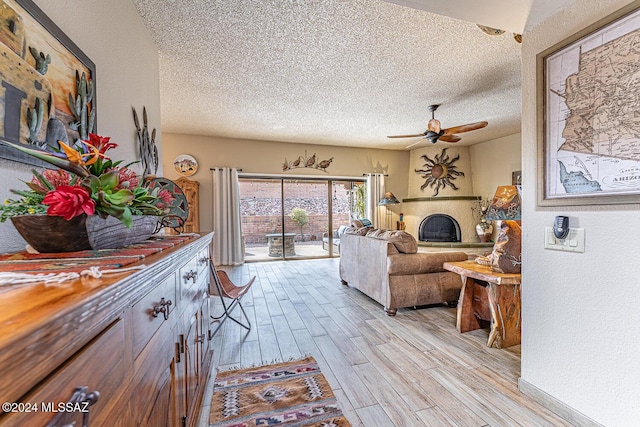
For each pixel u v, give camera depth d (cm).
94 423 50
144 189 106
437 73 323
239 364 211
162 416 93
